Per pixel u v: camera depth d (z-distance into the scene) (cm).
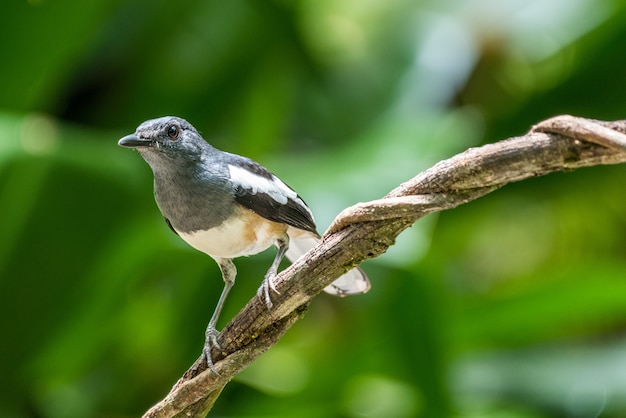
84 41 1027
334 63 1384
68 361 1009
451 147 1112
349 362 1068
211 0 1277
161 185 674
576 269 1114
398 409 1098
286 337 1378
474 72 1391
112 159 930
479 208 1312
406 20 1405
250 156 1190
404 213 482
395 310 972
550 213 1597
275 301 515
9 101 1028
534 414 1127
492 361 1202
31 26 978
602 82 1177
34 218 888
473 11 1380
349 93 1348
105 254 917
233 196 658
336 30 1436
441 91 1315
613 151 445
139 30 1261
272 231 687
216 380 523
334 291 671
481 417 1072
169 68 1292
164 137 652
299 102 1366
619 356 1218
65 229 902
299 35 1336
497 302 1116
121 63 1287
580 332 1330
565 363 1205
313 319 1405
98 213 910
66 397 1106
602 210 1512
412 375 994
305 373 1169
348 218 494
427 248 980
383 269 973
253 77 1330
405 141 1101
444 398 985
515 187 1280
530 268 1664
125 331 1107
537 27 1321
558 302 1109
